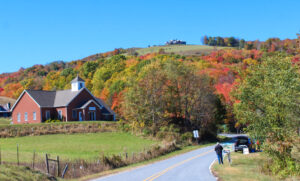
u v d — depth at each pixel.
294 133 22.58
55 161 23.45
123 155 31.27
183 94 56.31
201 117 55.38
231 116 75.19
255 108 24.45
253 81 24.81
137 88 55.91
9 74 175.38
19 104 63.03
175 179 18.91
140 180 18.78
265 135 23.05
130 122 54.91
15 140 43.72
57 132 49.78
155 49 197.62
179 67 56.56
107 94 94.25
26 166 20.34
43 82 138.50
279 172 21.91
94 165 24.86
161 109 55.22
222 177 19.36
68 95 63.00
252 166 24.91
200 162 27.89
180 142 46.75
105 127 53.50
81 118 61.31
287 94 21.45
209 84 57.81
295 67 23.14
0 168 17.97
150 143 42.84
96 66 131.38
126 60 131.00
